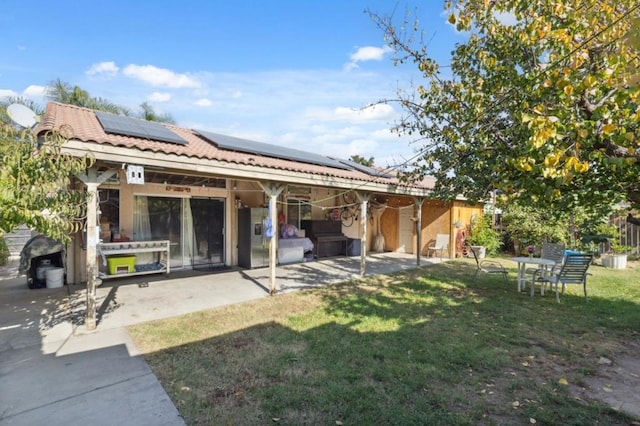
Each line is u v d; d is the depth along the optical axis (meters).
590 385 3.07
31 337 4.11
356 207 12.93
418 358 3.55
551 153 2.38
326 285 7.15
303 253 10.58
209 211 9.12
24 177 2.44
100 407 2.65
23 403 2.70
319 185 7.00
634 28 1.82
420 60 4.96
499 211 12.60
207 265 9.09
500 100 3.67
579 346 3.96
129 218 7.67
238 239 9.58
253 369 3.30
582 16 2.68
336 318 4.88
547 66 3.13
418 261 10.02
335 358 3.54
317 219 11.69
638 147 2.38
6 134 2.65
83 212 4.25
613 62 2.19
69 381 3.06
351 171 8.77
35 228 2.67
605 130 2.21
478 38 4.43
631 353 3.78
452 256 11.88
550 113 2.58
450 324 4.66
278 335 4.20
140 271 7.43
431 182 12.35
